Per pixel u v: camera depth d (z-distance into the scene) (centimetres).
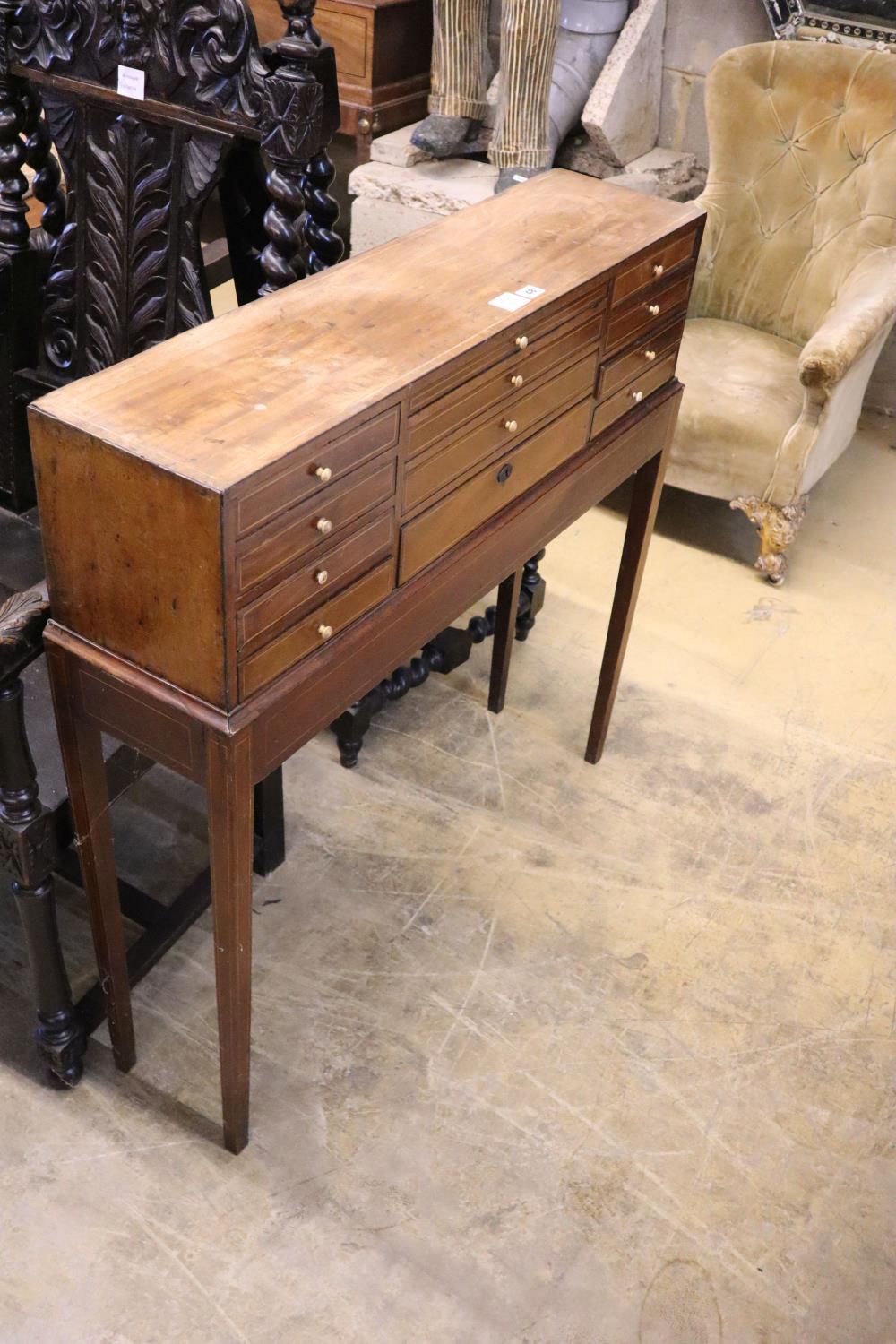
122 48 182
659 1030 203
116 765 163
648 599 306
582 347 177
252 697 137
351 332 151
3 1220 170
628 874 231
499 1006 205
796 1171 185
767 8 349
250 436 127
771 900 229
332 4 364
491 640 290
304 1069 193
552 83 359
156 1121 184
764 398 303
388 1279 167
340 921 217
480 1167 181
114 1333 159
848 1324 167
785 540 304
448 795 245
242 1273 166
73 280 207
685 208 199
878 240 311
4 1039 193
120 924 174
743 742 265
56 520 135
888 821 248
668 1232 175
